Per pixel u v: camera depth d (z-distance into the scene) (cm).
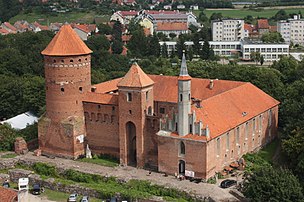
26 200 8788
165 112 14288
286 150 11944
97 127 13175
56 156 13350
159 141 11844
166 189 10975
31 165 12825
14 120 16975
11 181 12288
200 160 11281
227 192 10738
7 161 12925
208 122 11681
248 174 11044
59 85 12938
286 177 9831
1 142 14175
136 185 11312
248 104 13500
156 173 11988
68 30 13125
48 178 11881
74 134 13012
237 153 12625
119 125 12525
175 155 11662
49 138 13388
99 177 11806
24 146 13775
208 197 10488
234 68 18975
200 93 14625
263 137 13962
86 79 13262
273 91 16438
